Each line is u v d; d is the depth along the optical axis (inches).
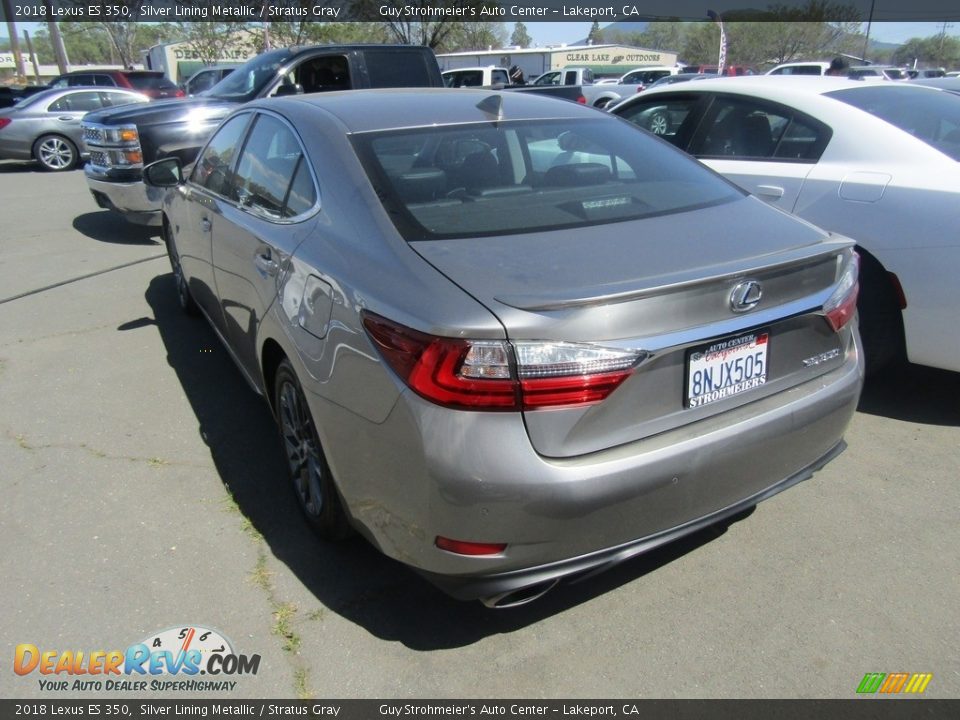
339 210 104.3
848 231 147.8
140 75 806.5
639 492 83.2
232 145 153.8
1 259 288.2
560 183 113.6
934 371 173.8
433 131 116.4
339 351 91.4
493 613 102.1
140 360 187.5
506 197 106.7
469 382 77.7
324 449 97.4
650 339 82.3
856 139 154.6
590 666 93.4
